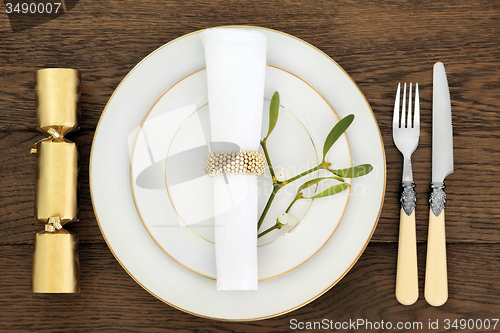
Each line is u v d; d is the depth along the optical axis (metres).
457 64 0.56
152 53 0.53
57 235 0.52
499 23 0.55
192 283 0.53
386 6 0.55
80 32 0.55
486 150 0.55
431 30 0.56
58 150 0.52
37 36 0.55
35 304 0.55
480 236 0.55
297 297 0.53
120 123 0.53
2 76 0.55
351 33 0.56
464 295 0.55
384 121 0.55
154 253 0.53
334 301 0.55
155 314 0.55
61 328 0.54
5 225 0.55
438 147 0.55
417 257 0.55
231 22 0.56
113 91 0.55
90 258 0.55
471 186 0.55
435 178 0.55
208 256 0.53
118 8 0.56
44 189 0.52
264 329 0.55
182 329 0.55
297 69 0.54
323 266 0.53
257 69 0.51
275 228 0.53
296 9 0.56
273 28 0.56
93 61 0.55
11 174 0.55
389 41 0.56
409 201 0.54
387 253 0.55
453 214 0.55
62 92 0.53
